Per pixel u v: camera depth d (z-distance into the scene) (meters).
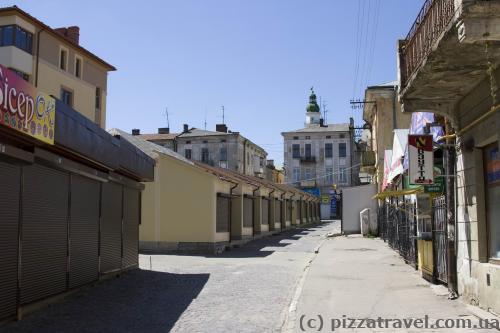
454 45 7.53
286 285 13.76
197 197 25.00
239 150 81.94
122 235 15.22
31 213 9.63
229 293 12.44
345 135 87.50
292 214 51.88
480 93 9.41
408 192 14.75
